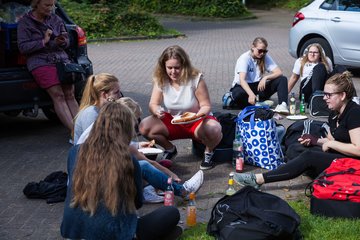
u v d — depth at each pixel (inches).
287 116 332.8
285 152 252.2
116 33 834.2
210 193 219.9
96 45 760.3
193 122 238.2
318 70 347.6
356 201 185.8
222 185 228.8
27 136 308.7
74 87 301.4
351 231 177.9
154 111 244.2
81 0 903.7
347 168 192.7
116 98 213.8
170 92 244.5
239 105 357.7
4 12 312.0
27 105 292.4
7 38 296.7
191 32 934.4
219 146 255.6
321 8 468.8
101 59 604.7
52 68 288.0
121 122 154.4
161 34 851.4
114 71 514.9
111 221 151.3
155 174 204.1
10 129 324.5
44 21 292.5
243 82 348.8
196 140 252.7
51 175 226.2
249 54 355.6
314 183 193.2
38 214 204.2
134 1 1199.6
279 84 348.8
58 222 197.6
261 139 243.8
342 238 175.0
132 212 155.1
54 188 217.3
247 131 246.5
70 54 306.5
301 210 196.9
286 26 1035.3
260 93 355.9
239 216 171.5
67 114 289.1
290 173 211.2
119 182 150.7
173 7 1189.7
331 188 187.8
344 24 451.8
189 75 241.8
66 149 283.3
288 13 1312.7
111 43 787.4
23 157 270.7
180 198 213.0
